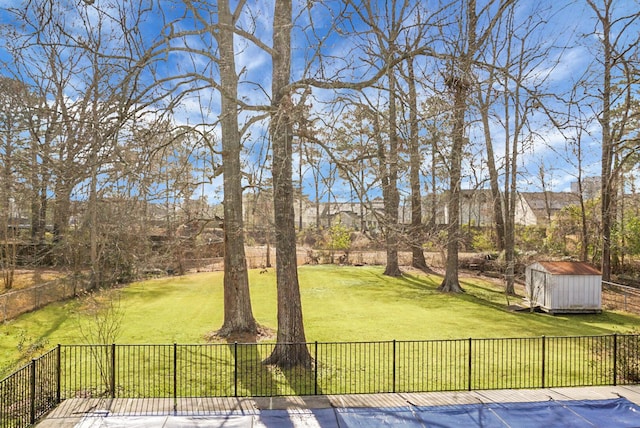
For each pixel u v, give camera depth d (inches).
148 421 306.7
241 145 534.0
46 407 326.6
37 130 305.7
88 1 251.1
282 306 438.0
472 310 713.0
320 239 1481.3
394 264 1098.1
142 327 587.2
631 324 622.2
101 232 477.7
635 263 1050.1
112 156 270.7
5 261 888.3
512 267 823.7
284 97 359.6
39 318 634.8
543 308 705.6
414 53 331.6
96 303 476.4
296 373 405.7
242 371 411.5
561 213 1236.5
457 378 392.8
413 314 676.7
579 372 408.5
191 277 1073.5
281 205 442.0
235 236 555.8
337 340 523.2
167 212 716.7
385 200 543.8
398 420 310.8
